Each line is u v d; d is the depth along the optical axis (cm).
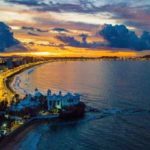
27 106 16488
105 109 18538
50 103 17000
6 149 12181
